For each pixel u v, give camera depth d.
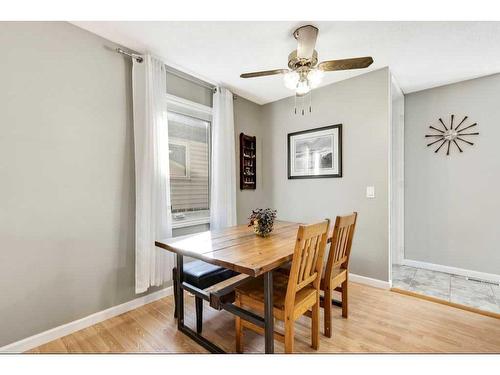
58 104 1.79
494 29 1.88
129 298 2.21
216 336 1.82
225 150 3.06
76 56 1.88
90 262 1.97
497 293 2.45
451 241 2.99
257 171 3.71
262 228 1.97
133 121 2.21
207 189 3.04
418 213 3.21
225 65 2.53
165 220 2.37
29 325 1.67
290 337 1.41
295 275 1.39
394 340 1.72
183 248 1.64
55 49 1.78
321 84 3.00
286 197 3.50
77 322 1.89
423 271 3.09
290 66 1.92
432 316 2.04
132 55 2.16
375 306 2.22
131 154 2.22
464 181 2.89
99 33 1.98
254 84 3.02
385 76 2.57
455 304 2.22
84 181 1.93
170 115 2.63
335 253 1.78
